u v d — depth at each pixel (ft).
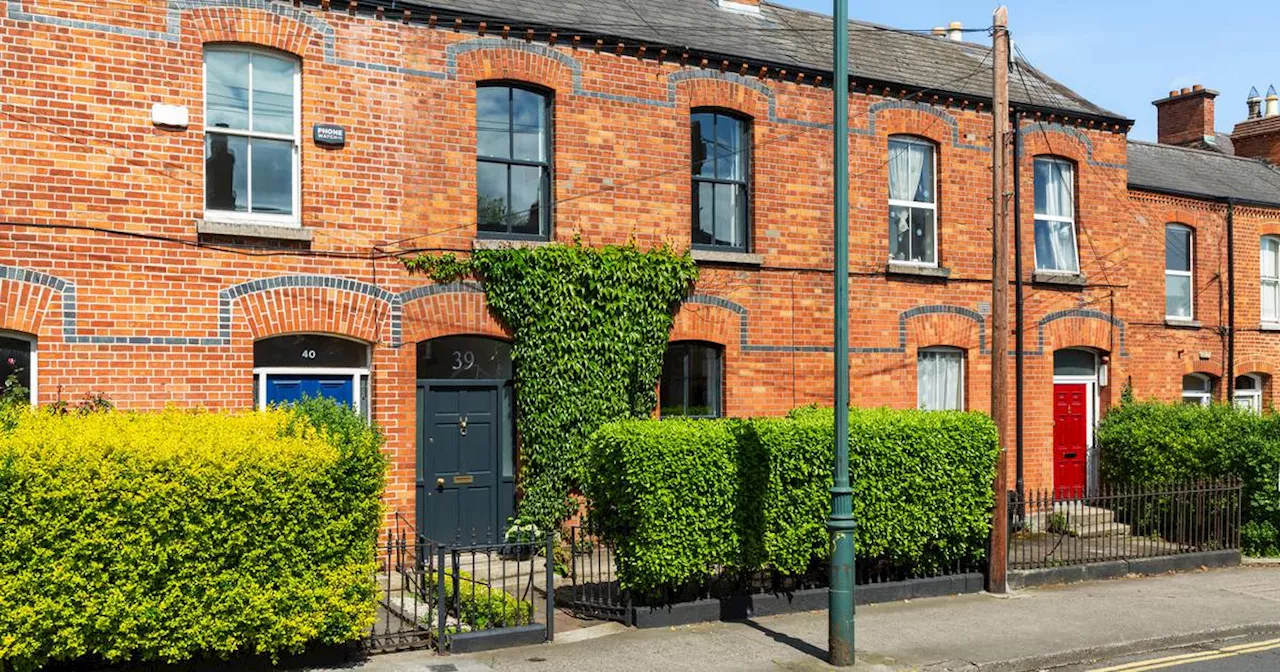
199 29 36.50
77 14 34.71
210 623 25.93
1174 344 62.75
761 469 34.32
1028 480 53.67
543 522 41.11
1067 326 55.52
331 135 38.24
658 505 32.48
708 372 46.68
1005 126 39.88
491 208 42.06
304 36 38.09
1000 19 39.86
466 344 41.60
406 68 39.91
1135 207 61.46
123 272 35.14
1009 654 30.63
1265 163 77.97
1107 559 43.62
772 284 47.52
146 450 25.36
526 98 42.96
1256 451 48.37
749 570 35.19
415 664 28.43
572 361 41.78
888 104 50.83
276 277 37.37
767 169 47.65
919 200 52.44
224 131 37.19
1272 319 68.64
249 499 26.12
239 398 36.65
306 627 26.71
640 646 30.83
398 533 38.93
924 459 37.65
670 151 45.14
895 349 50.67
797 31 53.31
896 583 38.09
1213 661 31.53
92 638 25.03
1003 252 39.93
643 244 44.32
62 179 34.37
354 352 39.60
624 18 46.70
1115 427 54.13
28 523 24.27
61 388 34.12
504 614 31.65
